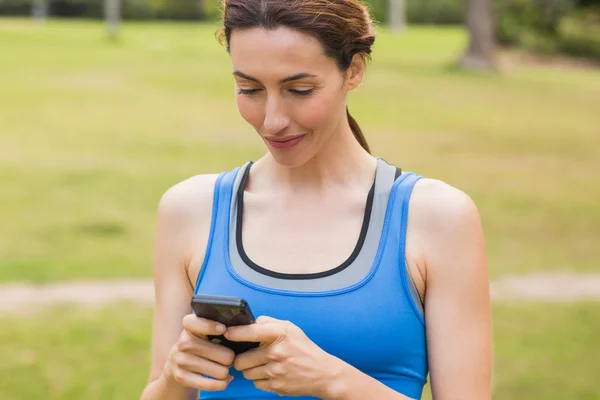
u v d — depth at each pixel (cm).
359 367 257
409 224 264
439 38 5350
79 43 4294
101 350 902
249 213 276
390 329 256
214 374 246
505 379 813
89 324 990
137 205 1653
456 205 264
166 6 6338
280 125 249
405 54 4444
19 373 833
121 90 3038
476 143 2392
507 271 1244
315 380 242
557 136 2536
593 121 2828
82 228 1475
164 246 281
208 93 3069
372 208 265
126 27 5381
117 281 1182
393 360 258
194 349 247
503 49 4638
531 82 3731
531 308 1061
